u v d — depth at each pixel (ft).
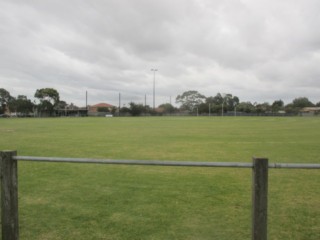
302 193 19.76
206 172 25.91
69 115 317.01
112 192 19.95
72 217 15.47
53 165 28.78
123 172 25.88
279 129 85.61
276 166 9.71
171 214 15.85
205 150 41.01
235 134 68.03
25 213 16.03
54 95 309.42
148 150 40.93
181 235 13.37
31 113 302.86
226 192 19.94
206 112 349.20
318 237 13.21
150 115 318.04
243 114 335.47
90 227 14.23
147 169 27.02
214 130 81.76
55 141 52.39
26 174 25.08
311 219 15.24
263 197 9.62
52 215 15.76
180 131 77.92
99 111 350.02
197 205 17.29
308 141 52.13
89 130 81.97
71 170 26.61
